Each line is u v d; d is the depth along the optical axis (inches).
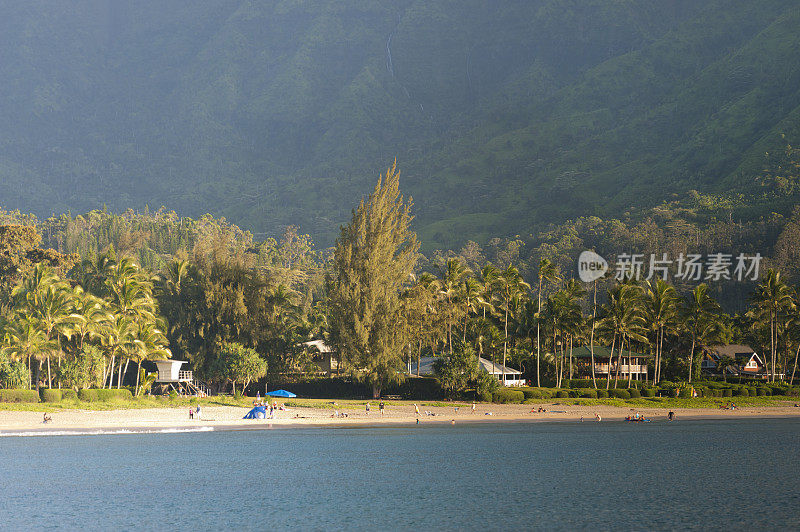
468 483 2615.7
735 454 3304.6
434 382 5004.9
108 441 3467.0
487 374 4933.6
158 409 4328.3
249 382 5054.1
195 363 5152.6
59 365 4345.5
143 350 4495.6
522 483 2615.7
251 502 2305.6
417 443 3634.4
